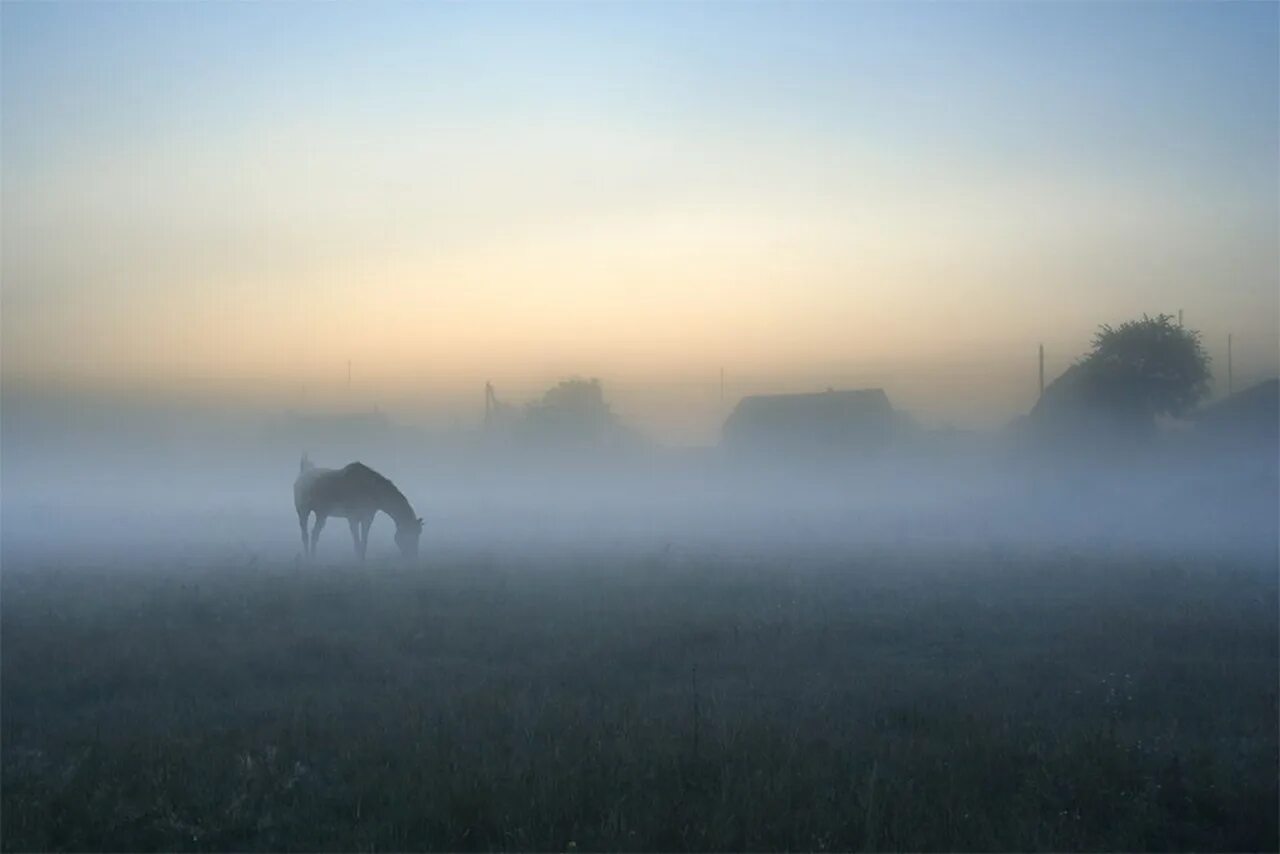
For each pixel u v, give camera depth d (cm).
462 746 930
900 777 847
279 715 1073
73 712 1140
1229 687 1202
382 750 929
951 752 908
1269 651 1445
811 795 802
